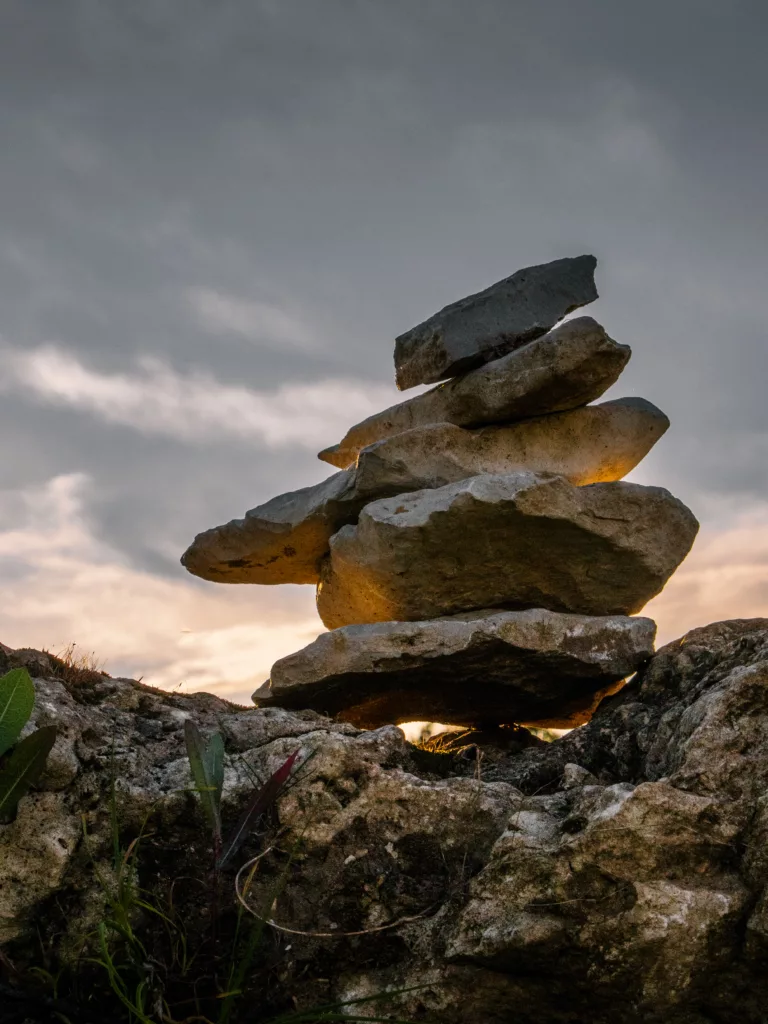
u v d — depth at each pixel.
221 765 0.54
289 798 0.56
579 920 0.50
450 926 0.53
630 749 0.62
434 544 0.69
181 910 0.54
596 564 0.72
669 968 0.49
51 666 0.63
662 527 0.72
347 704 0.71
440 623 0.67
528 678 0.70
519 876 0.52
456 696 0.72
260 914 0.53
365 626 0.68
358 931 0.52
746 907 0.50
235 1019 0.52
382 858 0.56
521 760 0.65
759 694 0.55
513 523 0.68
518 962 0.51
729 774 0.53
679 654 0.66
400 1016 0.52
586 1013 0.51
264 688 0.71
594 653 0.68
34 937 0.52
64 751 0.54
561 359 0.71
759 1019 0.50
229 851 0.52
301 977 0.53
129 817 0.55
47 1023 0.50
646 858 0.51
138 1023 0.50
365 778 0.57
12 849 0.52
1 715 0.50
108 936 0.52
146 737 0.60
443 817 0.57
